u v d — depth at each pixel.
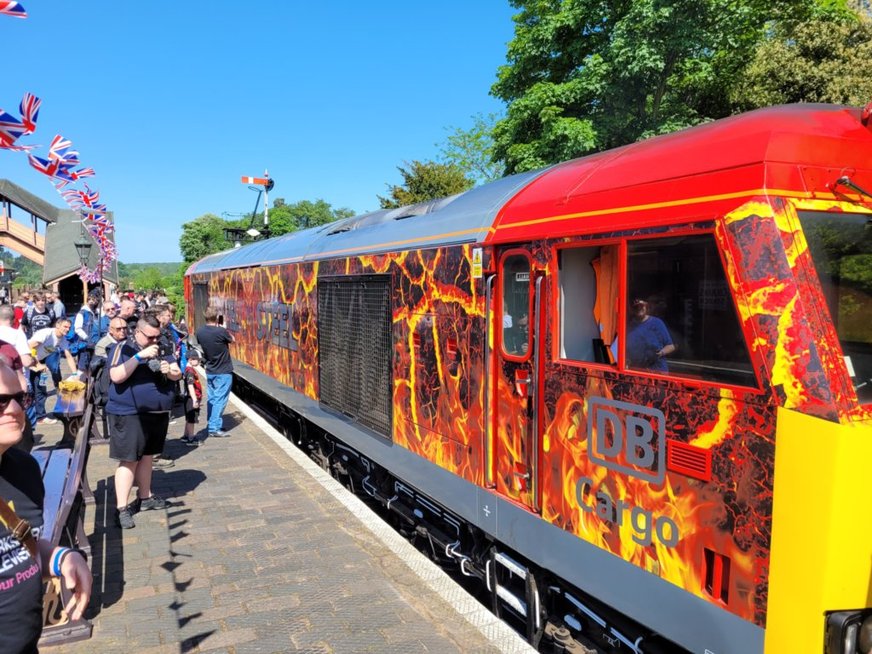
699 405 2.64
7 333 7.42
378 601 4.14
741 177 2.57
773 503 2.34
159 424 5.60
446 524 5.33
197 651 3.57
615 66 11.62
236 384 13.87
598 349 3.25
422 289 5.02
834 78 13.19
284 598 4.18
